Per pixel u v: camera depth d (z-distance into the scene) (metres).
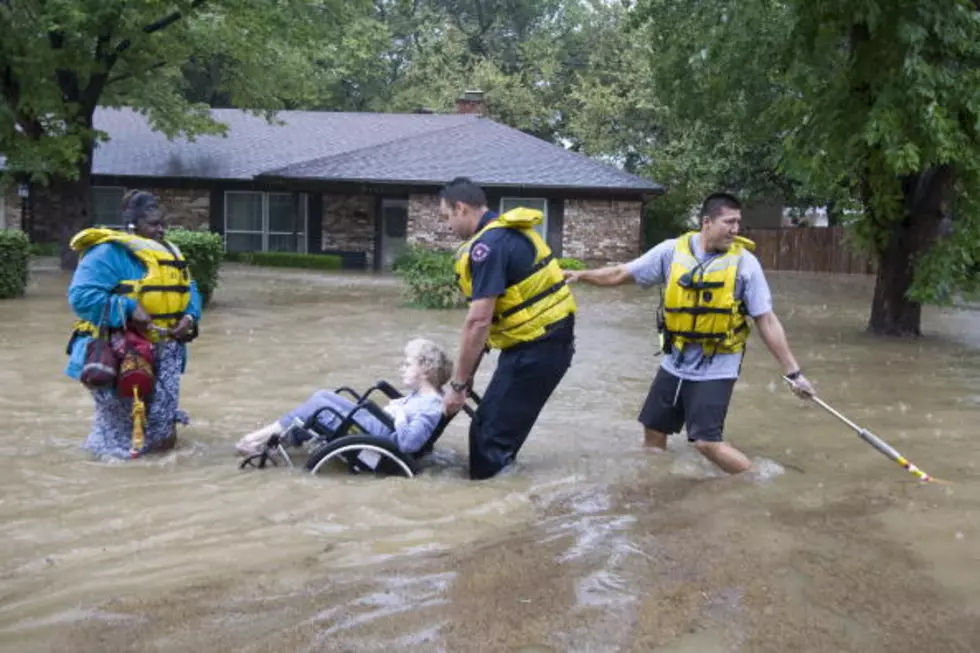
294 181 27.53
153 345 5.73
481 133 30.50
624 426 6.86
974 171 11.59
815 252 31.59
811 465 5.65
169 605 3.45
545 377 5.31
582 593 3.56
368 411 5.44
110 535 4.27
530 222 5.20
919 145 11.40
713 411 5.42
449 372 5.62
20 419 6.72
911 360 10.79
